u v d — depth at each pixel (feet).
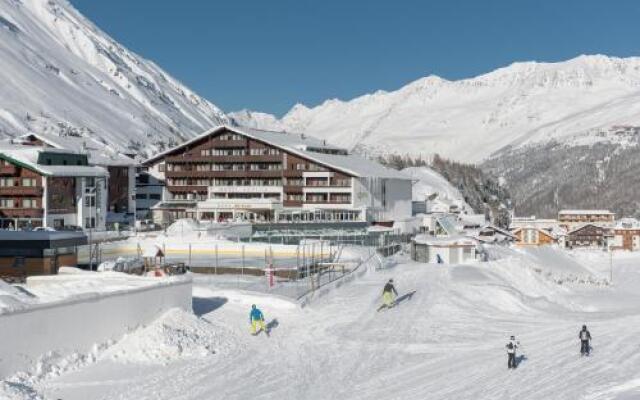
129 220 471.21
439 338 168.96
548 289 308.60
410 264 330.95
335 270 276.82
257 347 156.97
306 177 496.64
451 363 144.97
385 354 152.66
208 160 520.01
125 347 143.64
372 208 500.74
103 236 356.79
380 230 464.24
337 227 464.24
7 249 223.10
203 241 347.36
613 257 629.51
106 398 116.78
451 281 262.88
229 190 514.27
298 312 195.31
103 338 143.74
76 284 157.17
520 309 226.99
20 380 120.06
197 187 521.24
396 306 209.56
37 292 139.03
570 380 130.72
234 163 515.91
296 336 168.66
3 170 373.61
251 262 303.68
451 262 343.46
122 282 164.66
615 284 425.69
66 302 133.59
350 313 197.67
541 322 195.21
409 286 248.73
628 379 130.41
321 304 210.38
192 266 280.72
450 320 191.72
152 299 160.66
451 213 635.25
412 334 172.55
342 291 235.40
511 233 634.84
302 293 218.79
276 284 238.07
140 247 337.31
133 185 498.28
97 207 409.49
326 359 147.43
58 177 379.96
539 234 644.27
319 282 244.63
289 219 483.10
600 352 155.22
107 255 322.96
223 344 156.25
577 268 485.97
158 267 239.30
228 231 408.46
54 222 377.09
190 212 508.94
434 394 122.42
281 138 539.29
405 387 127.13
